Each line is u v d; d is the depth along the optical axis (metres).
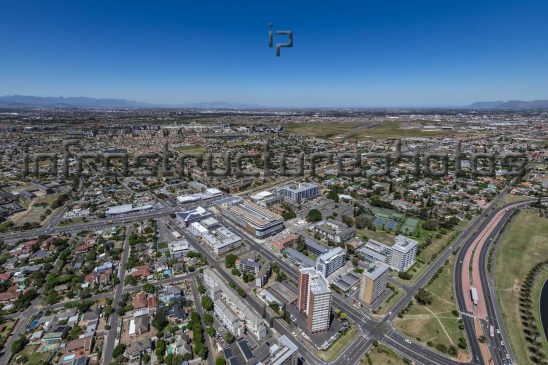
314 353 149.75
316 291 154.25
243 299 184.00
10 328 160.88
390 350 152.12
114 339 155.50
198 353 144.50
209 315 168.38
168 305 178.00
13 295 184.12
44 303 181.12
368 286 181.38
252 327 158.25
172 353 145.62
